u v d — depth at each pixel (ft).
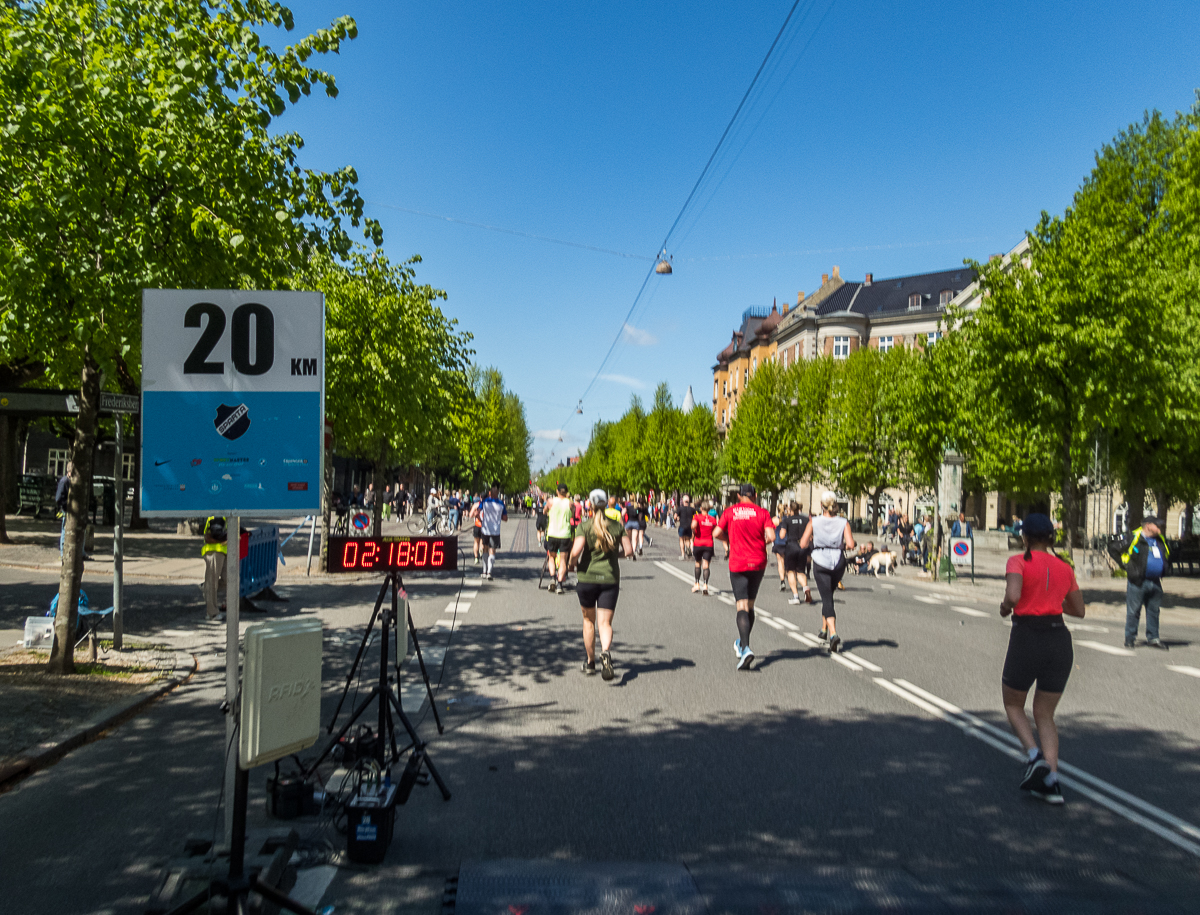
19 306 25.64
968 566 101.14
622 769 19.86
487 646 35.91
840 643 38.04
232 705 15.34
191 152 26.61
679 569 82.23
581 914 12.85
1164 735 24.07
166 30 27.84
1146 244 73.72
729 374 309.22
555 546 58.03
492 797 17.90
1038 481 109.29
